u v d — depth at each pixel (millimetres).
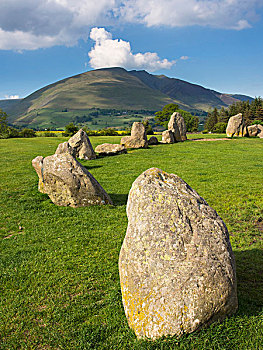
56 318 5156
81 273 6637
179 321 4133
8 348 4551
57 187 11844
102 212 11016
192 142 35875
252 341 4230
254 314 4789
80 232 9078
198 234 4594
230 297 4445
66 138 49344
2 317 5246
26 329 4965
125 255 4824
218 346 4105
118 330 4738
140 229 4703
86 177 11781
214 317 4355
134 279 4531
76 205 11742
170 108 112625
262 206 10656
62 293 5906
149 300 4309
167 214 4691
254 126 40219
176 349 4039
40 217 10672
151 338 4230
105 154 27500
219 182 14891
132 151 29172
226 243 4688
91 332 4785
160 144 35062
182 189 5172
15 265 7129
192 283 4238
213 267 4367
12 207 11852
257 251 7348
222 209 10625
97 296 5770
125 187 14977
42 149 32219
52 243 8344
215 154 25594
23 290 6082
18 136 58656
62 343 4590
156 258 4438
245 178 15648
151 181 5102
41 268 6938
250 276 6219
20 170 20141
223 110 114375
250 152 26219
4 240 8664
